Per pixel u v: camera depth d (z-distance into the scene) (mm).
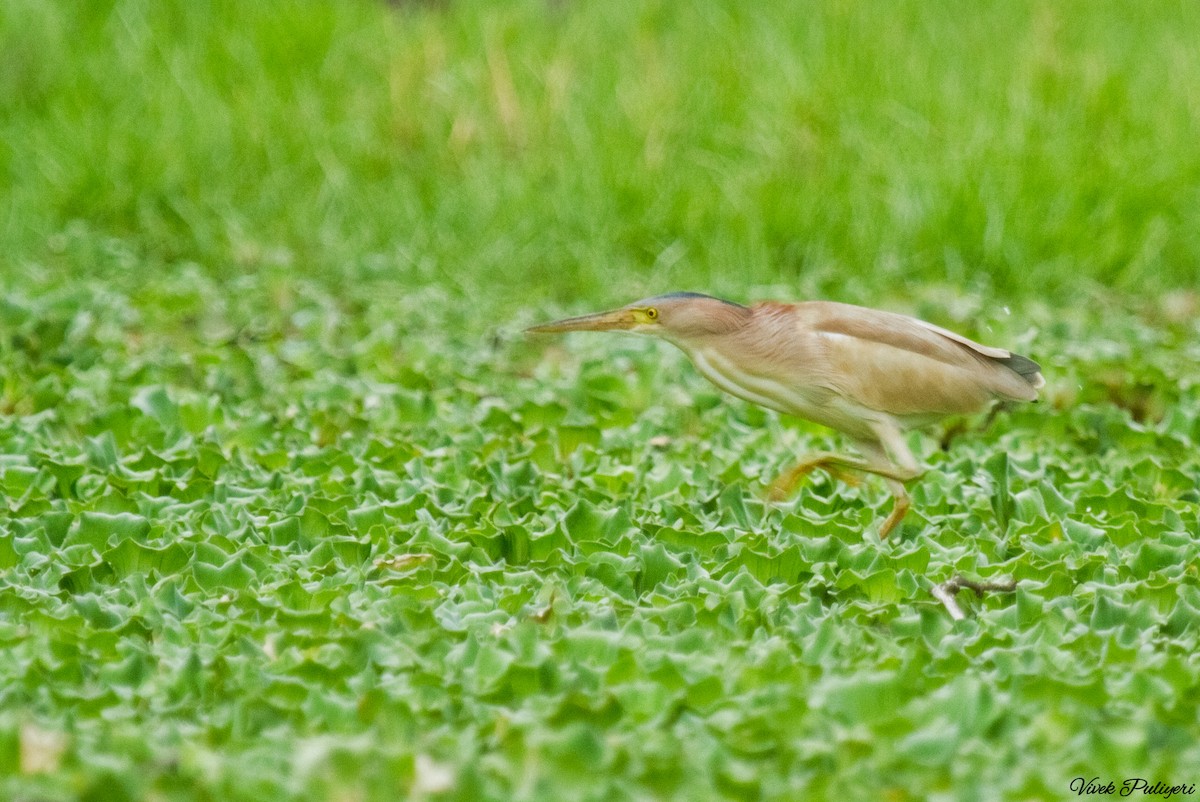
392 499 10047
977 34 21406
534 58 20828
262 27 21422
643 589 8695
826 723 6777
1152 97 20078
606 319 10266
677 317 10102
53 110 20000
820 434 11914
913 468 9680
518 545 9086
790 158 19047
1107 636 7641
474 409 12398
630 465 10828
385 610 8008
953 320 15055
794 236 17953
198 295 15766
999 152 18594
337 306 16312
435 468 10570
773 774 6422
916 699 6957
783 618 8047
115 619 7910
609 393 12945
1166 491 10805
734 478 10672
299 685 6996
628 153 19125
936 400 9781
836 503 10094
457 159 19203
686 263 17828
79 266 17234
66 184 18828
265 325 15203
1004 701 6977
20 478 9922
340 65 20891
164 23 21719
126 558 8609
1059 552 9117
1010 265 17375
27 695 6949
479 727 6727
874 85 19859
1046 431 12141
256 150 19438
